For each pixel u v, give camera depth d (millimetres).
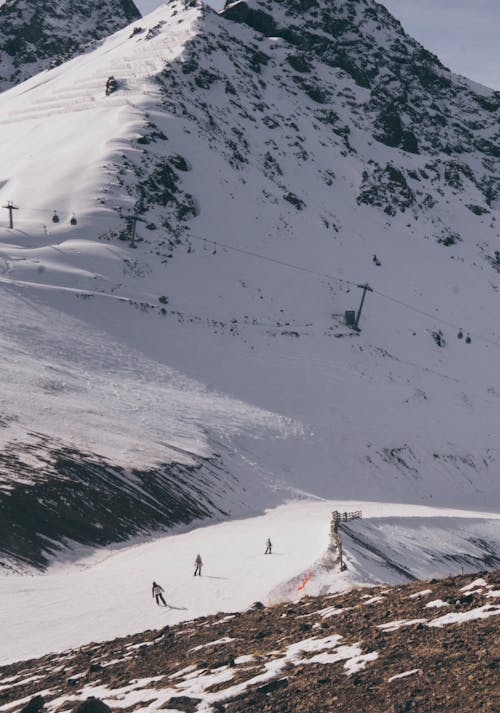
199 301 131375
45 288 115562
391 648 16906
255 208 174250
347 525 58969
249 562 47031
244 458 84062
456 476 102688
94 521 56531
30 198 153500
